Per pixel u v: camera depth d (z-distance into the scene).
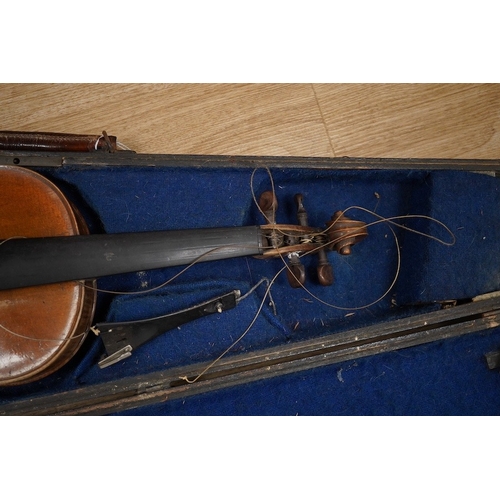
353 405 1.25
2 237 1.09
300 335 1.29
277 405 1.22
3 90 1.45
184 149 1.51
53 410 1.12
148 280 1.26
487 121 1.59
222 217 1.26
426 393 1.27
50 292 1.08
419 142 1.58
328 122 1.57
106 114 1.49
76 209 1.15
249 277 1.32
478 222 1.32
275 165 1.27
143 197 1.24
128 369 1.19
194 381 1.17
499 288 1.32
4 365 1.06
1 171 1.10
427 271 1.29
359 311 1.38
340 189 1.39
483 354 1.29
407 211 1.41
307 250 1.19
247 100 1.54
